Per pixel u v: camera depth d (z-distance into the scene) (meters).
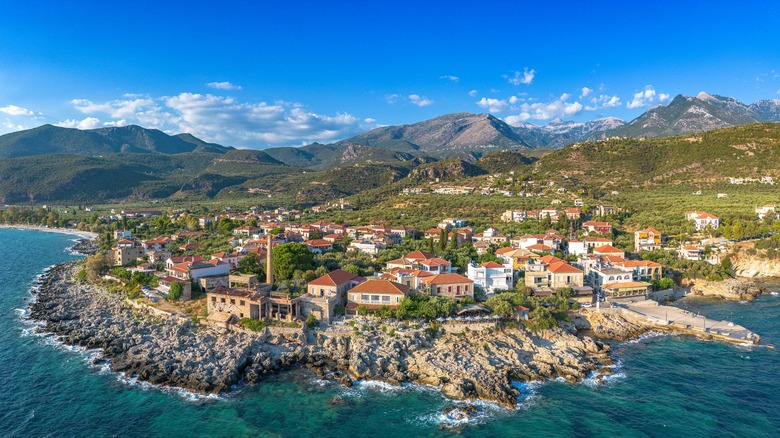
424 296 114.69
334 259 158.62
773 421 76.12
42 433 73.38
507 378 90.31
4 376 90.94
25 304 138.62
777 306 138.38
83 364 96.31
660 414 78.44
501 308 111.19
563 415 78.31
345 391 86.31
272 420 77.06
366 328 104.19
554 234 193.88
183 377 89.19
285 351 99.50
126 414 78.44
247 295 110.69
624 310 127.81
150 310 121.00
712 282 154.62
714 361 99.38
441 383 88.38
